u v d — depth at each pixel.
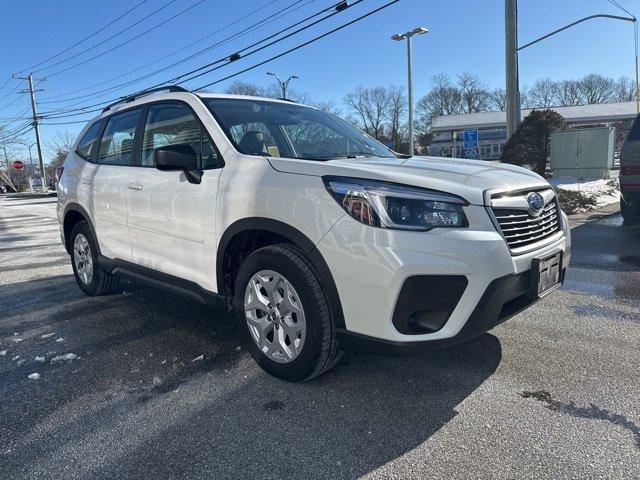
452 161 3.51
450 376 3.13
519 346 3.57
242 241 3.33
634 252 6.69
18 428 2.68
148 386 3.12
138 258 4.15
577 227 8.96
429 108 91.38
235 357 3.52
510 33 14.34
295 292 2.90
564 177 18.34
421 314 2.59
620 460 2.27
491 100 89.88
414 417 2.68
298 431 2.58
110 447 2.48
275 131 3.75
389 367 3.27
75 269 5.33
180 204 3.60
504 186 2.82
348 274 2.65
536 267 2.82
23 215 19.62
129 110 4.53
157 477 2.25
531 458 2.31
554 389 2.94
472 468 2.25
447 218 2.57
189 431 2.61
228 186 3.25
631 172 8.14
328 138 3.99
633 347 3.51
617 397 2.83
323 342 2.83
